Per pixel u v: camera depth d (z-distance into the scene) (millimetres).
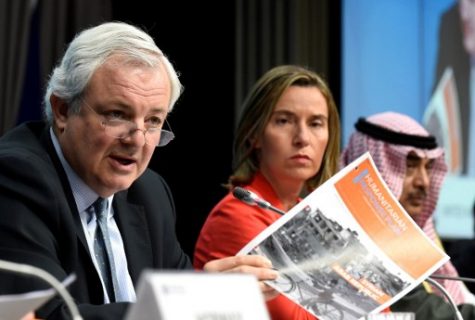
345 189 5410
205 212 14984
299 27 15000
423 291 7051
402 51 14445
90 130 5176
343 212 5348
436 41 14344
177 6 14898
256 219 6531
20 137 5430
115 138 5168
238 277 3061
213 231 6578
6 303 3369
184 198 14922
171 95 5477
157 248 5766
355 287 5215
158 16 14820
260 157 6801
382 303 5184
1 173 5066
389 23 14523
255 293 3066
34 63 14562
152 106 5219
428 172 8273
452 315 6934
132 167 5270
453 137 14070
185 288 2943
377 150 8109
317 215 5297
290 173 6660
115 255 5520
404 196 8102
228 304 2998
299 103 6660
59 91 5266
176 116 14953
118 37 5227
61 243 5082
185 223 14914
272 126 6703
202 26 14984
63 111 5336
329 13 14992
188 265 6086
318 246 5254
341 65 14703
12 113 14250
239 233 6449
